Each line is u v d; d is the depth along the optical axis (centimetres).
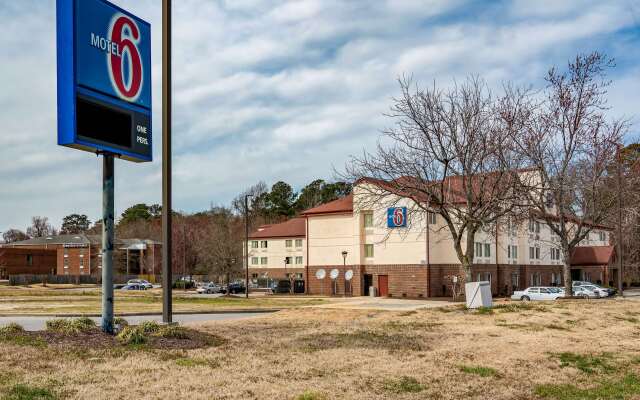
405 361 1282
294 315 2303
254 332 1645
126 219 14550
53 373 955
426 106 2803
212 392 905
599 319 2248
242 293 7269
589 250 7888
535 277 6875
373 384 1046
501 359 1380
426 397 991
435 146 2866
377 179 3112
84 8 1300
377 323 2019
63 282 9475
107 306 1365
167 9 1616
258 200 13450
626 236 6638
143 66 1482
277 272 7631
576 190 3538
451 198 3162
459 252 2781
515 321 2136
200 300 4675
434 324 2025
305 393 936
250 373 1059
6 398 789
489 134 2894
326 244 6284
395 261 5594
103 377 952
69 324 1343
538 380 1194
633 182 3806
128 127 1420
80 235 11338
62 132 1270
